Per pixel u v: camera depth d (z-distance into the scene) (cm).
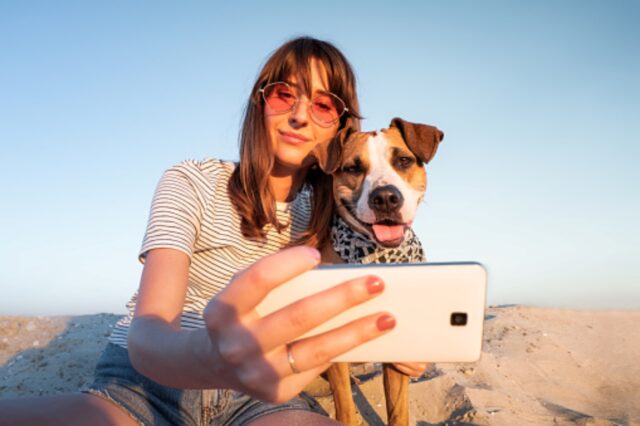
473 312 39
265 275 31
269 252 91
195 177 83
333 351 33
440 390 131
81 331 191
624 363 156
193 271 84
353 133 117
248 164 86
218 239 83
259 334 32
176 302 58
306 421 73
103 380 76
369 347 39
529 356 159
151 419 72
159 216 73
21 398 67
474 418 117
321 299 32
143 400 73
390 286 39
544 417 121
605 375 149
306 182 106
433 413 125
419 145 115
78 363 159
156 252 68
